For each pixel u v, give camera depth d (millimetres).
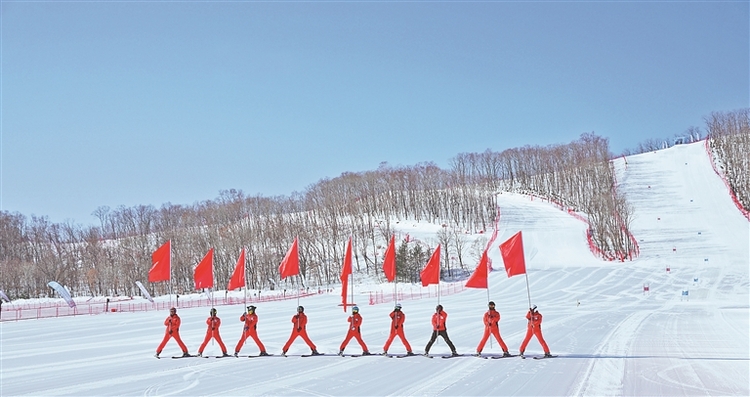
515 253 21125
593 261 83000
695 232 91438
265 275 95688
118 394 14492
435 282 22609
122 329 36094
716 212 101438
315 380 15953
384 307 50188
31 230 127750
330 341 26109
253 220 121688
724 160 133125
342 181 142375
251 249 97812
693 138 178000
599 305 49250
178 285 95250
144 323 40688
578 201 132875
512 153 168125
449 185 140750
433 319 20453
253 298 71375
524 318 37031
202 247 101625
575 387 14453
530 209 123812
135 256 104500
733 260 74062
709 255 78188
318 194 139000
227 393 14352
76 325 40344
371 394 13977
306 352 22281
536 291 63406
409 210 134250
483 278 21000
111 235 137625
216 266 98625
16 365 20141
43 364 20266
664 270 71500
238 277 24188
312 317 41500
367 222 122438
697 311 41250
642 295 57344
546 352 19656
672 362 18281
